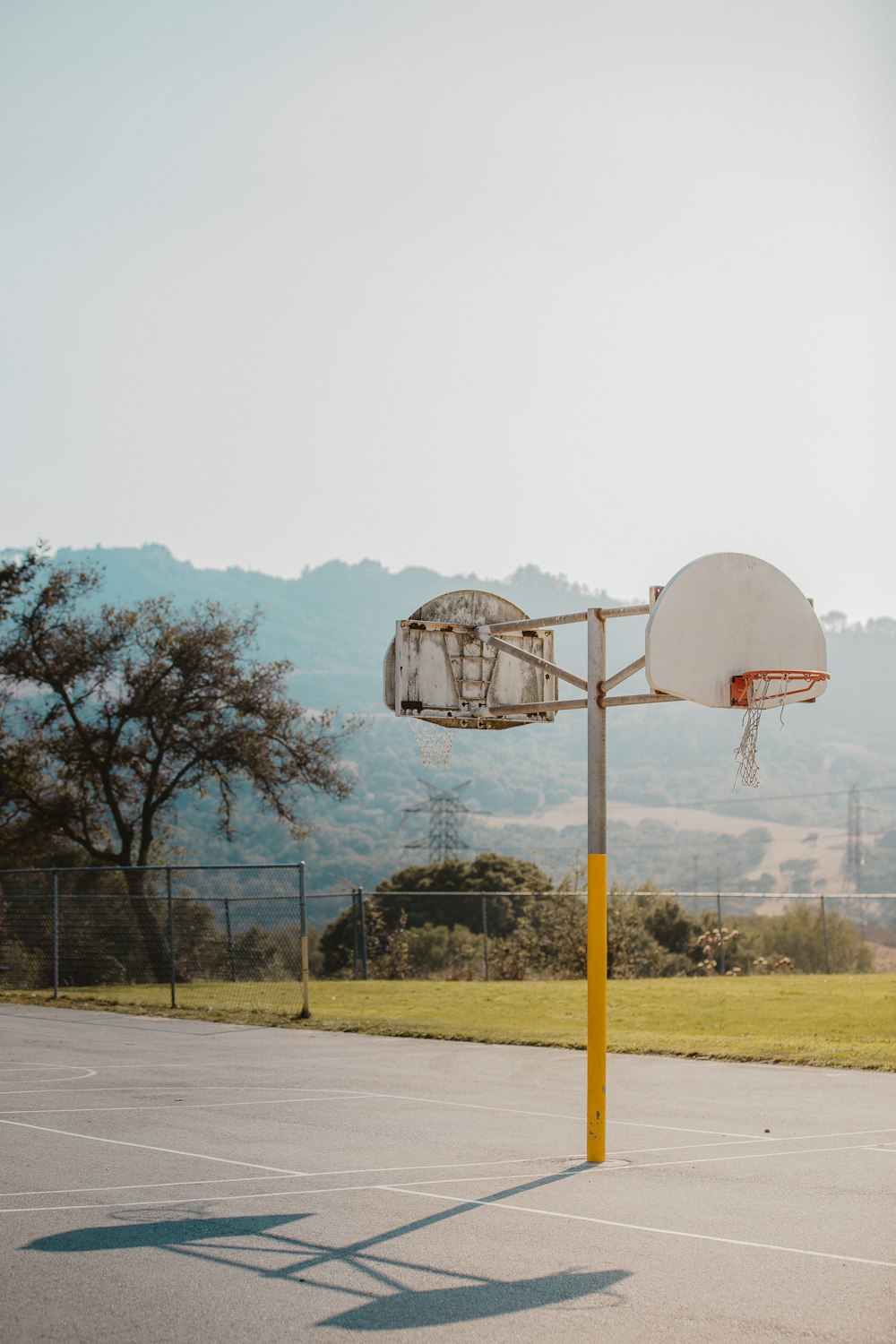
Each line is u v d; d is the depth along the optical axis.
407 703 11.00
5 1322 5.68
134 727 36.28
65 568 35.91
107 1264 6.56
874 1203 7.84
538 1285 6.20
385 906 49.62
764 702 9.88
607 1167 8.97
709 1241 6.97
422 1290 6.13
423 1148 9.73
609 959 35.53
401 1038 17.88
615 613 10.00
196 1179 8.58
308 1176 8.66
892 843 165.00
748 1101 12.12
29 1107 11.65
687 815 188.75
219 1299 6.00
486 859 51.97
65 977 28.36
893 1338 5.44
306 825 37.09
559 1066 14.76
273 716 35.12
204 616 35.81
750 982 29.67
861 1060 14.76
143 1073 14.14
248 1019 20.17
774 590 10.06
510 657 11.63
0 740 35.44
